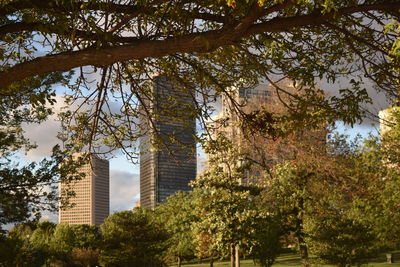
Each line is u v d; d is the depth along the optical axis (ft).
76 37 25.57
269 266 115.75
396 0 23.27
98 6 25.12
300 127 27.55
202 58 32.58
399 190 85.10
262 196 113.91
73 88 32.94
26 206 60.80
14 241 64.90
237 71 32.27
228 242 112.16
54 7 24.44
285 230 116.47
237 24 21.71
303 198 109.70
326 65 28.37
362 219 104.83
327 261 112.78
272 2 22.89
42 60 20.62
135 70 34.76
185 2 25.48
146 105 35.19
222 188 108.47
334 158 105.29
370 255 116.06
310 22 22.00
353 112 25.17
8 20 28.25
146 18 26.68
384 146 84.02
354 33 28.09
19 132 61.87
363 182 102.83
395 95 26.50
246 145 64.75
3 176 59.47
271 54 27.96
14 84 31.35
